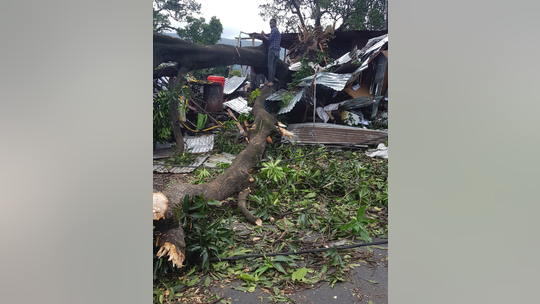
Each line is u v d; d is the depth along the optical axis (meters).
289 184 3.66
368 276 2.08
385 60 6.16
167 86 5.03
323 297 1.86
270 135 5.10
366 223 2.60
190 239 2.21
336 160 4.60
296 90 6.12
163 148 5.26
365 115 6.59
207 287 1.96
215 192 3.05
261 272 2.08
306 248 2.42
